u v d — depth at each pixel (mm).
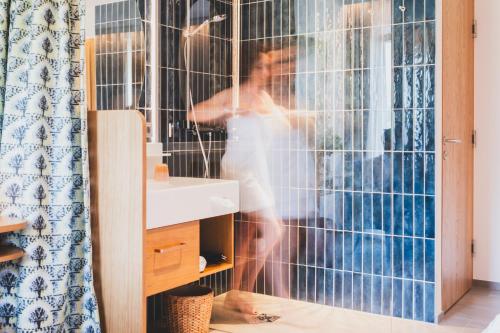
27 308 2125
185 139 3344
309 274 3494
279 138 3564
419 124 3109
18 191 2170
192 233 2760
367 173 3275
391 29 3170
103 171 2326
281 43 3547
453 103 3395
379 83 3219
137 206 2242
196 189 2773
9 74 2172
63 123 2211
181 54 3293
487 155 3895
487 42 3877
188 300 2840
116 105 2873
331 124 3377
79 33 2301
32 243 2137
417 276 3148
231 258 3158
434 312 3111
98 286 2367
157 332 3014
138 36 2998
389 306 3240
